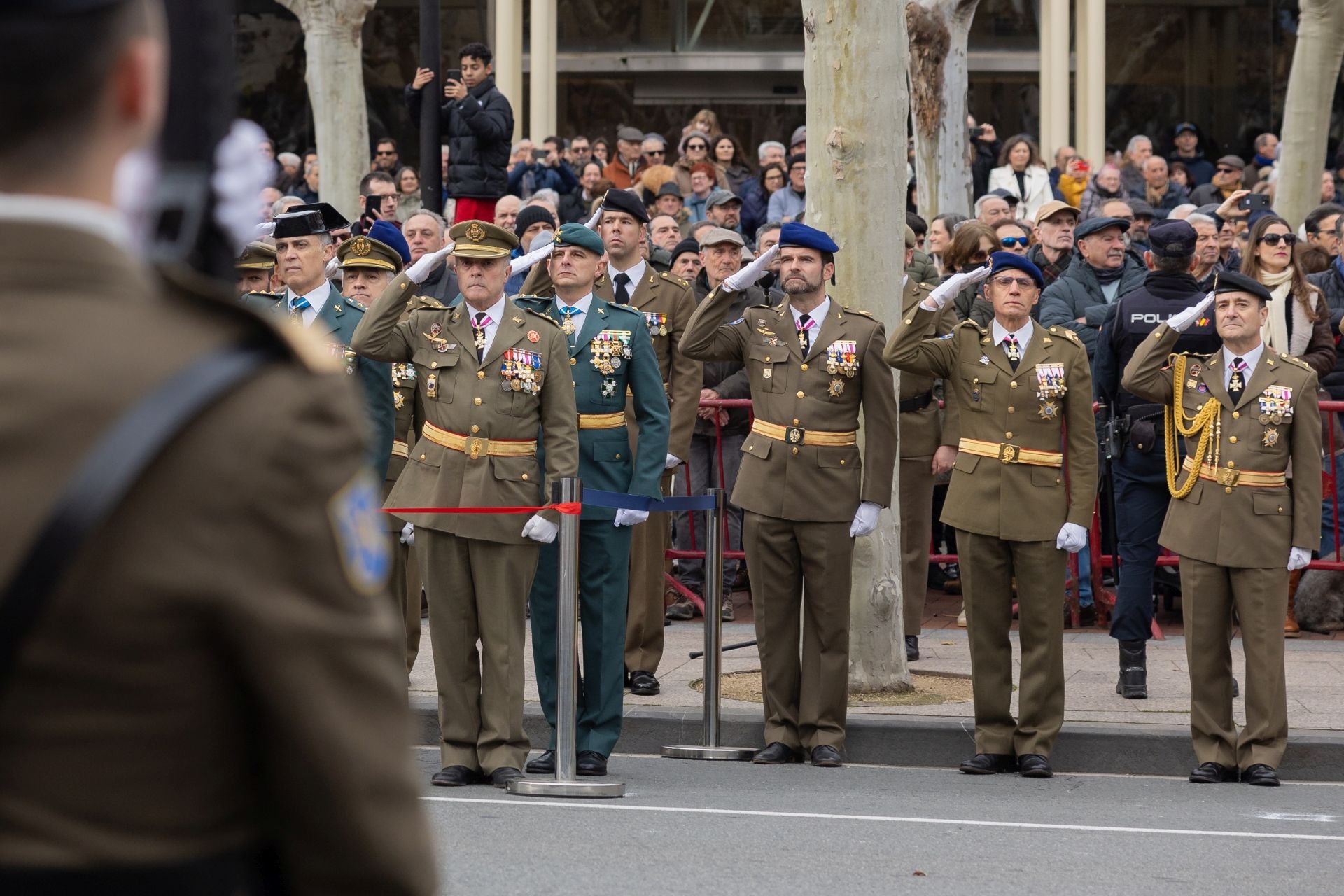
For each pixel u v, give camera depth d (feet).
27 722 10.78
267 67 204.23
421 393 58.08
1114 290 83.92
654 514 71.77
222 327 11.51
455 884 41.88
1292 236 81.10
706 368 86.43
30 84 10.86
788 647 63.46
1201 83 204.64
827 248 62.49
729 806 53.21
